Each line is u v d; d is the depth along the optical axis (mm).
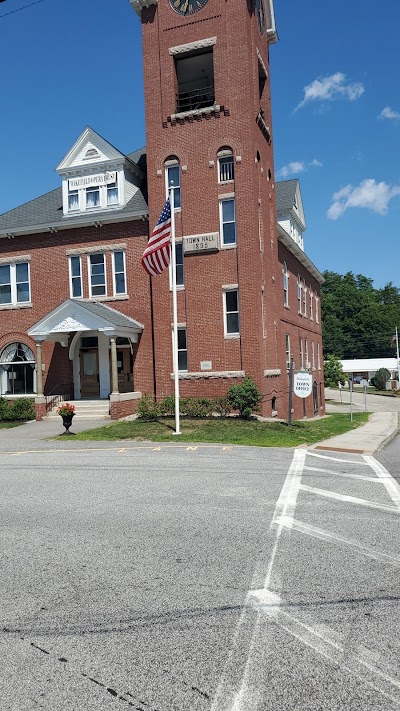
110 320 22844
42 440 17609
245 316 22766
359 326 113625
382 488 9977
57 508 8328
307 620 4484
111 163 25484
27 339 26609
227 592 5051
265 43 27000
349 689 3541
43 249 26531
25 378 26750
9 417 24766
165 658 3922
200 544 6484
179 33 24141
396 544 6492
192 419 21609
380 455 15266
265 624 4414
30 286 26703
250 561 5879
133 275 25031
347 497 9141
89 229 25812
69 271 26094
